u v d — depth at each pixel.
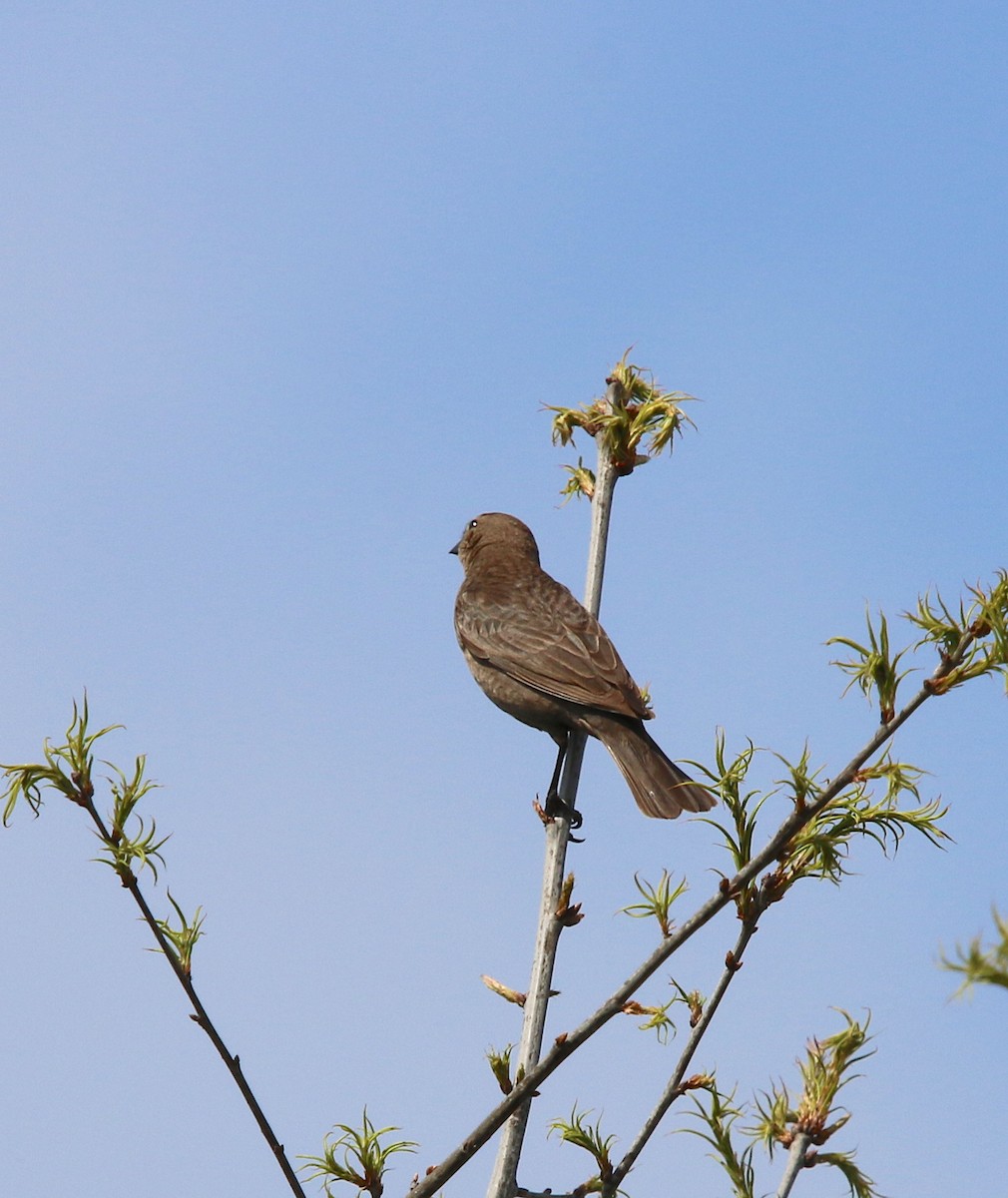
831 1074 7.79
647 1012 8.45
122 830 8.20
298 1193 8.13
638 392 12.72
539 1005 9.42
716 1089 8.08
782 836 7.69
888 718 7.69
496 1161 8.65
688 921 7.86
